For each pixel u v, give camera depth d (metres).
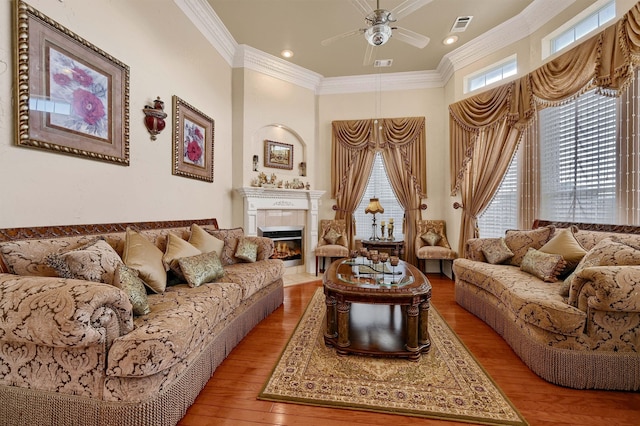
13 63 1.65
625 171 2.59
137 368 1.27
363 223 5.39
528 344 2.03
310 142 5.21
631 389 1.76
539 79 3.32
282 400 1.68
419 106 5.11
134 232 2.14
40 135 1.76
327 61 4.65
